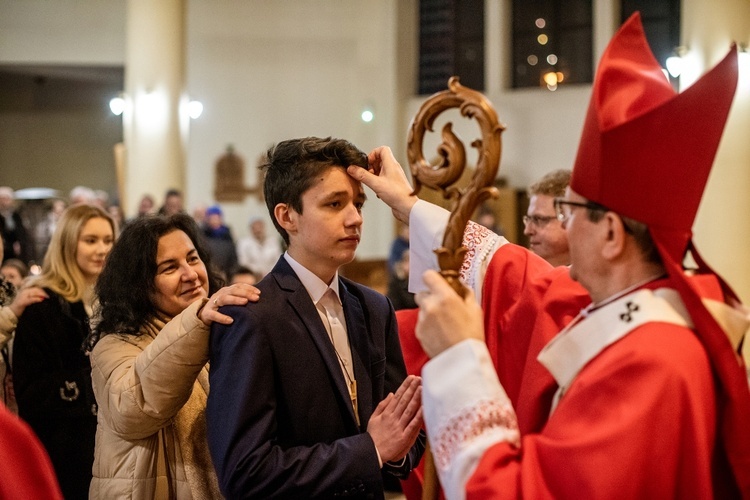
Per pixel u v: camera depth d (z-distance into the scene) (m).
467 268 1.94
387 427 1.77
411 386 1.79
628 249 1.43
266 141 12.45
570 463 1.30
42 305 2.81
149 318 2.15
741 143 8.02
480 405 1.39
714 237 8.12
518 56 11.94
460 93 1.48
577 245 1.46
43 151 14.88
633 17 1.49
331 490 1.70
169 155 10.33
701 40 8.38
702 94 1.36
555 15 11.76
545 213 2.63
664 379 1.31
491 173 1.46
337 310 1.95
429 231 1.81
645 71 1.46
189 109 11.90
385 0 12.20
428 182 1.53
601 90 1.42
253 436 1.69
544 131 11.53
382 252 12.15
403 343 2.16
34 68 13.23
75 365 2.79
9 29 12.67
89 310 2.96
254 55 12.41
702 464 1.30
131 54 10.36
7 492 1.21
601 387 1.34
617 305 1.42
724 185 8.06
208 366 2.16
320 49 12.37
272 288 1.84
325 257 1.86
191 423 2.05
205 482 2.02
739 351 1.45
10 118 14.76
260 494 1.67
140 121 10.31
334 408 1.82
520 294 1.84
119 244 2.16
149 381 1.87
